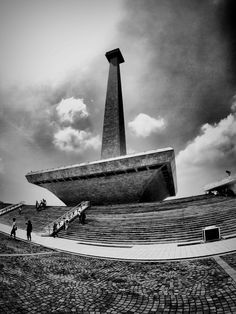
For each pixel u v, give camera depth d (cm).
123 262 903
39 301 491
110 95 3816
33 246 1252
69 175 3544
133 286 598
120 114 3744
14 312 425
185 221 1611
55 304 479
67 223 1912
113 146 3462
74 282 638
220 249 963
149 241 1414
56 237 1739
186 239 1348
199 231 1414
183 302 473
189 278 630
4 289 535
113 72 4012
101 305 477
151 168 3073
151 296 521
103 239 1563
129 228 1675
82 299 511
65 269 781
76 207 2500
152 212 1961
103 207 2550
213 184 2802
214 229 1215
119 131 3525
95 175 3416
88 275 715
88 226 1881
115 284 619
